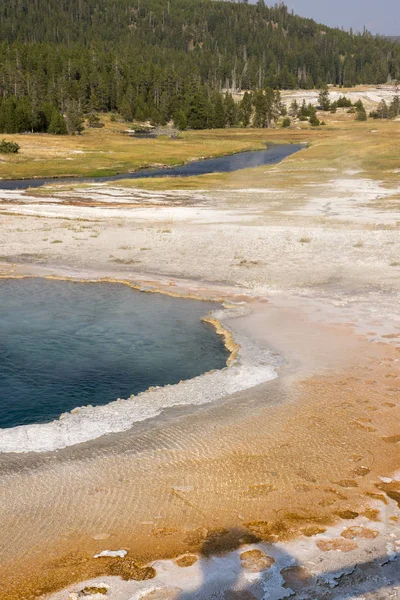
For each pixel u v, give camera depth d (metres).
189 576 4.89
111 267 18.67
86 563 5.07
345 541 5.32
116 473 6.59
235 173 55.69
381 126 124.44
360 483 6.32
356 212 31.08
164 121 139.62
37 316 13.62
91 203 35.81
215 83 193.88
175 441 7.35
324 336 11.49
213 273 17.64
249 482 6.35
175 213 31.36
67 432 7.62
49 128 106.25
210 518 5.69
